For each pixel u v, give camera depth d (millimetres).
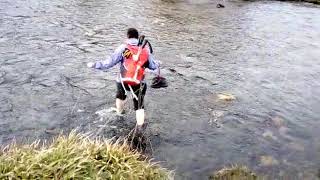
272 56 13820
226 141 8094
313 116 9555
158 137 8016
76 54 12227
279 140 8281
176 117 8906
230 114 9250
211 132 8391
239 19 18969
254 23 18312
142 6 20016
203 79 11211
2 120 8133
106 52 12641
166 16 18422
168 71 11547
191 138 8094
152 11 19172
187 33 15805
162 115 8930
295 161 7539
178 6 21188
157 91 10133
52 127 8055
